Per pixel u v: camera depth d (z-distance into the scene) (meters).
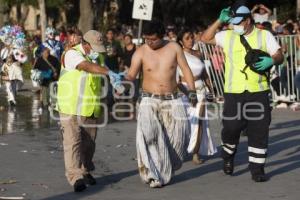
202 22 88.94
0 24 90.12
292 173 19.95
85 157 18.48
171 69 18.03
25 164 21.45
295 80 34.53
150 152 17.98
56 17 108.56
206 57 34.69
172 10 90.06
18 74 40.19
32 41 70.81
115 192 17.66
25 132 28.70
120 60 39.91
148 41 17.98
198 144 21.22
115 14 98.50
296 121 31.05
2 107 39.03
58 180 19.14
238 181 18.89
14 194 17.47
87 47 18.16
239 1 18.83
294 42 34.72
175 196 17.14
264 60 18.09
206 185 18.42
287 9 76.00
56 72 37.91
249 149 18.78
